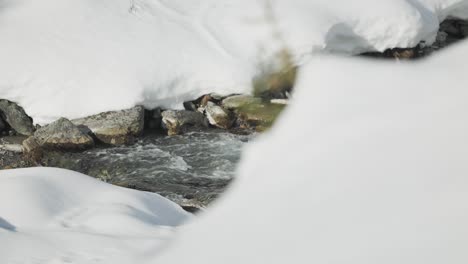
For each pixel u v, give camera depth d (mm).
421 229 5816
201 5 62719
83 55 57750
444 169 6117
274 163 7895
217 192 43250
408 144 6551
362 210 6363
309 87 8250
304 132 7918
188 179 45812
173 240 8328
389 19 63188
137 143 52062
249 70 56219
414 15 64000
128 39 59062
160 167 47812
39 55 57406
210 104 55406
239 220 7469
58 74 56469
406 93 7281
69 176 27797
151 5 62156
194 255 7504
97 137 52438
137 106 54562
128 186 44938
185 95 56969
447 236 5637
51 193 26047
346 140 7168
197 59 58000
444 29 71625
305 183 7141
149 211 25953
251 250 6957
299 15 59406
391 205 6172
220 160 48500
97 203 26062
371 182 6516
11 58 57094
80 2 60656
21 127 55250
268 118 25391
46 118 55344
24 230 23094
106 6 61156
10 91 56000
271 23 23766
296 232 6723
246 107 53781
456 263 5465
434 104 6801
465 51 7559
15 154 51125
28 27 59250
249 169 8320
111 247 20953
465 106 6543
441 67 7434
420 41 66000
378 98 7461
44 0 60875
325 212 6625
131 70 56875
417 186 6152
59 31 59094
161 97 56125
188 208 40594
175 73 57188
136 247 20938
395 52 64812
